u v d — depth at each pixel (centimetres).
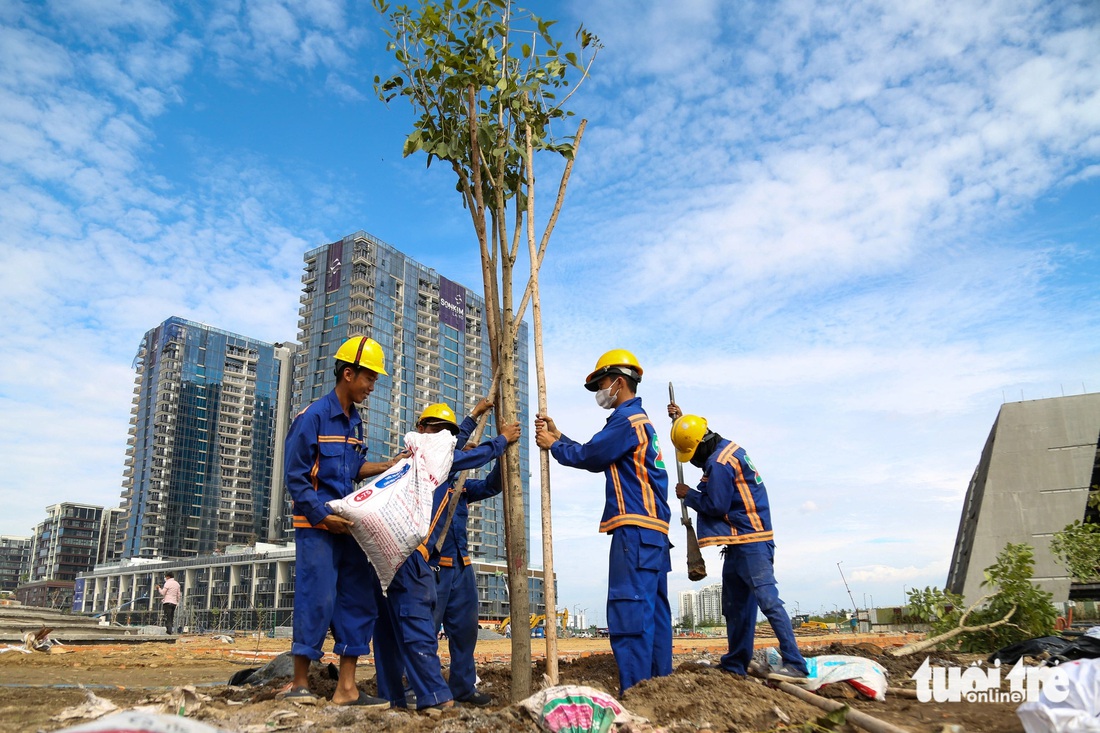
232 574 9525
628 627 487
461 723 383
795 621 3184
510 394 542
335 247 11256
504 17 600
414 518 450
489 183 598
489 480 606
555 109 617
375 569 451
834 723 396
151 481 11806
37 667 998
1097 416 4341
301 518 461
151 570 10444
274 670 600
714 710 427
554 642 473
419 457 475
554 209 598
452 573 575
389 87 611
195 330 12662
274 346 13588
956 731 380
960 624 848
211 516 12144
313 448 467
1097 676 320
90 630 1977
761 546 568
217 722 383
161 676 887
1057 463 4341
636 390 554
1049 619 828
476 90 582
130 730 209
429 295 12019
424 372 11612
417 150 600
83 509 17500
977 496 4878
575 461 505
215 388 12638
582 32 617
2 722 407
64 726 384
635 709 436
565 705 368
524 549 505
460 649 572
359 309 10719
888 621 2602
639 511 504
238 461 12600
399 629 472
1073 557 1174
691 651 1534
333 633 470
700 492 599
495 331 561
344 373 487
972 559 4322
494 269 577
